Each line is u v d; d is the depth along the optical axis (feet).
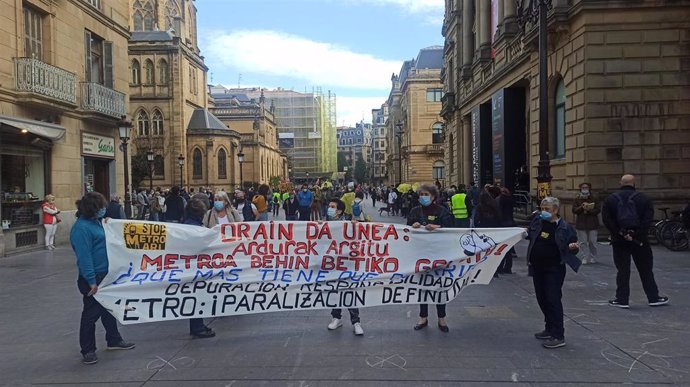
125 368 17.98
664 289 29.43
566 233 19.39
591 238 38.27
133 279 20.25
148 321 20.30
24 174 55.52
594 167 53.16
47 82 55.93
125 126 68.33
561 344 19.47
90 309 18.71
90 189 67.21
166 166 184.03
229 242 21.48
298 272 21.85
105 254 19.24
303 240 21.89
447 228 22.35
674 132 52.70
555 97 63.62
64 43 62.34
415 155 233.14
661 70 52.70
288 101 357.61
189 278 20.84
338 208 24.12
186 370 17.62
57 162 60.54
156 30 190.29
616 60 53.01
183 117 186.29
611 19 52.85
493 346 19.81
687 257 40.96
